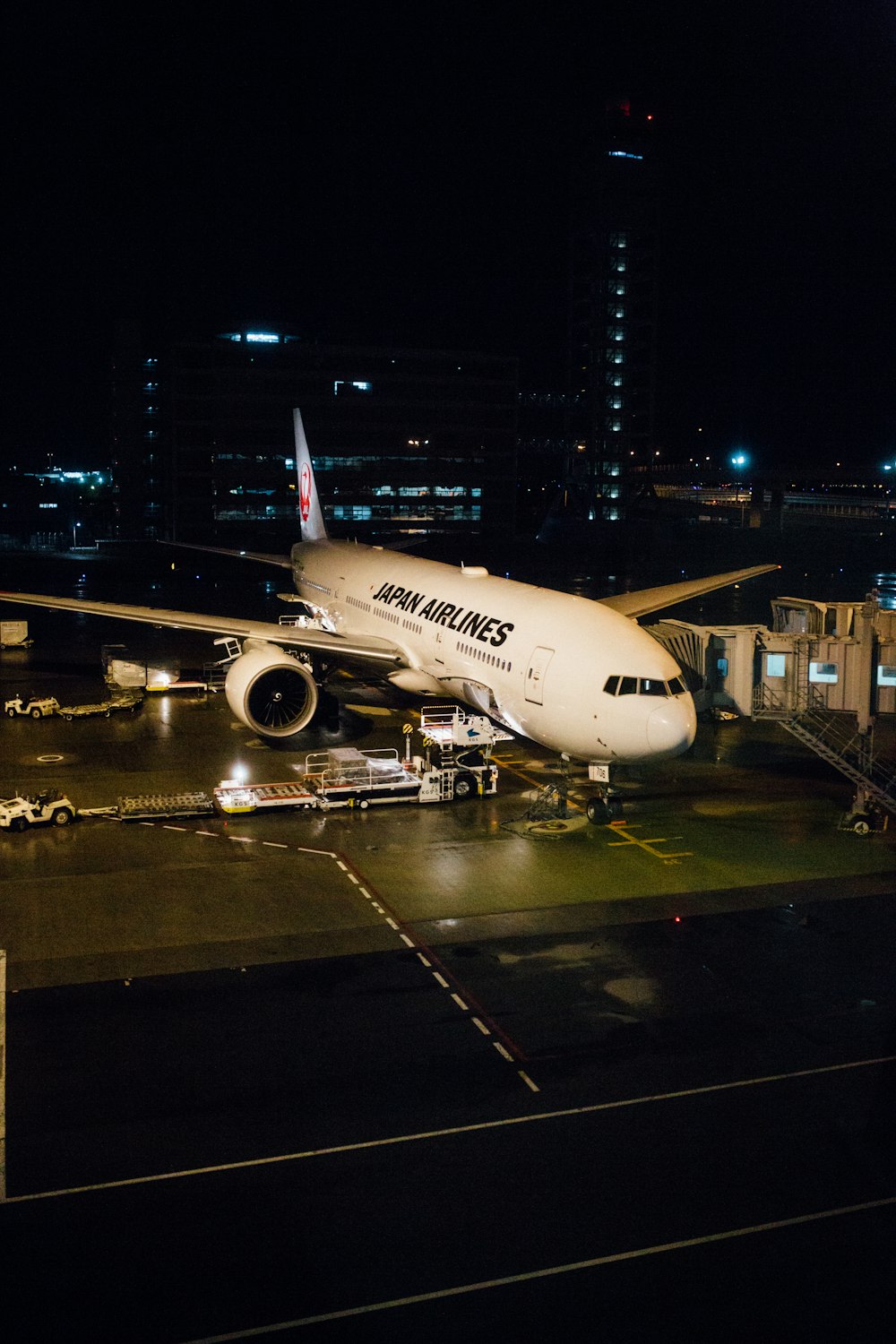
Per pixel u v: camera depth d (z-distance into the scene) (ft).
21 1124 47.60
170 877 79.36
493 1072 52.42
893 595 260.62
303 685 116.78
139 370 490.08
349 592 146.10
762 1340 35.78
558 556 379.35
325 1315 36.73
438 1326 36.27
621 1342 35.63
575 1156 45.78
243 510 428.15
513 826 92.58
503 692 96.73
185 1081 51.24
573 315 514.27
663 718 83.20
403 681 115.65
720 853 86.17
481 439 451.53
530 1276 38.65
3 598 136.56
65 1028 56.29
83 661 177.27
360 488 440.04
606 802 92.68
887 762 114.52
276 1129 47.37
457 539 448.24
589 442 509.35
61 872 80.33
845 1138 47.44
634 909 74.02
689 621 221.66
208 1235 40.65
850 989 62.03
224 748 118.11
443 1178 44.14
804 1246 40.42
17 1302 37.24
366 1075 51.88
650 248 499.92
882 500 592.19
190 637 207.10
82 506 641.40
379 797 97.96
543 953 66.39
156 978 62.28
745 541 442.09
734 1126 48.16
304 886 77.66
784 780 108.68
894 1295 37.96
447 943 67.87
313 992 60.80
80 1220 41.39
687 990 61.62
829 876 81.00
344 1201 42.65
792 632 125.80
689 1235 40.96
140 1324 36.29
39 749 118.01
